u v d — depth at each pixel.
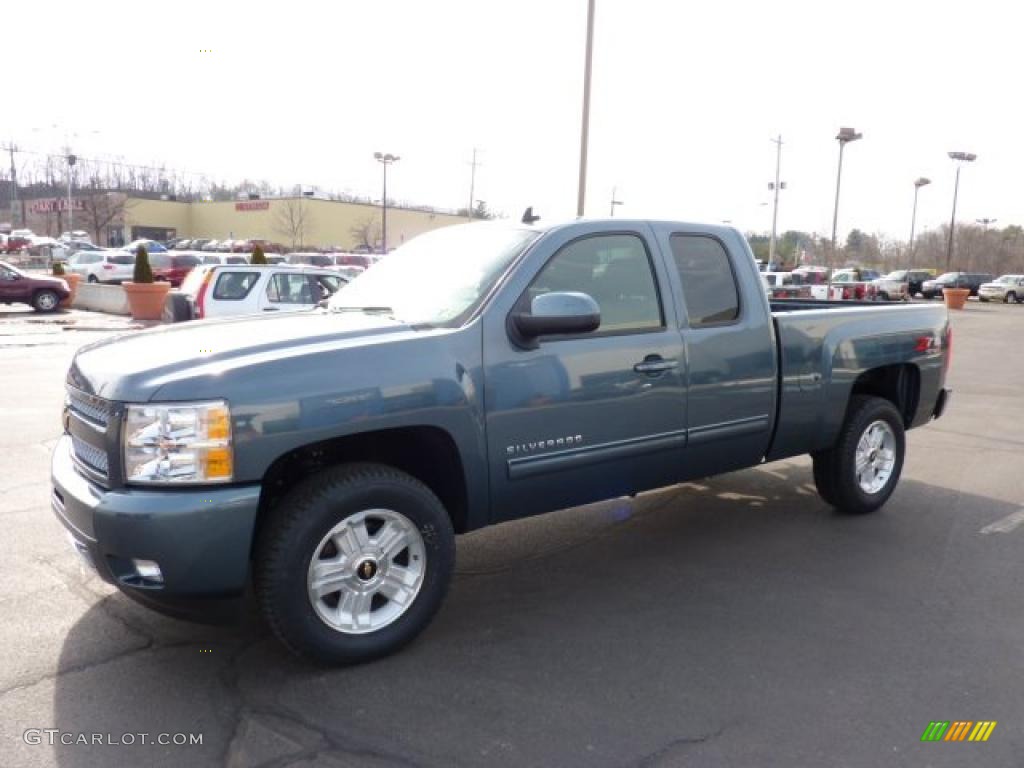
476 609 4.39
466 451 3.88
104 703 3.39
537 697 3.47
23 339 18.50
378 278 4.83
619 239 4.55
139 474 3.27
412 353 3.73
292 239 80.81
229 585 3.35
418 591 3.85
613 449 4.39
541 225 4.43
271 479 3.59
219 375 3.33
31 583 4.57
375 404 3.59
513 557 5.22
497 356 3.96
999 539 5.57
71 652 3.81
